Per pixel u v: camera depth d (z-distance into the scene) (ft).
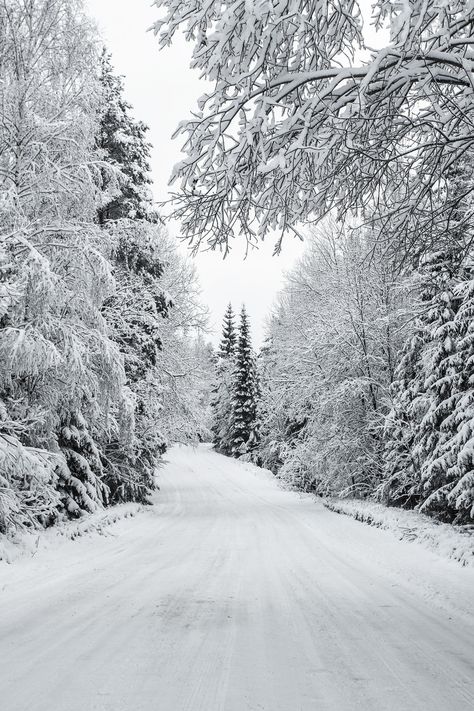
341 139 20.38
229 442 223.51
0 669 15.11
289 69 20.92
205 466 181.78
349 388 77.56
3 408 38.47
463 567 33.71
